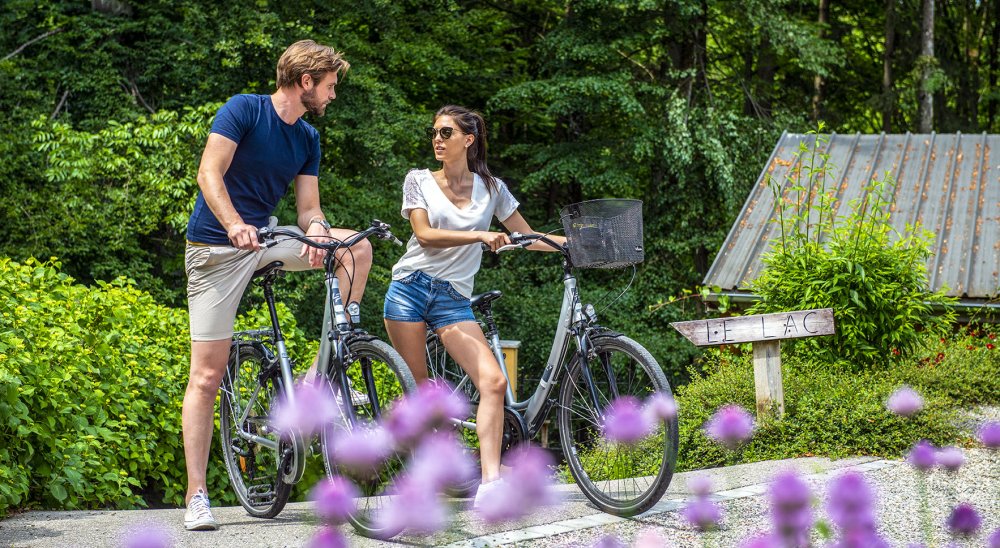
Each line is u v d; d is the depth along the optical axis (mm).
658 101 18984
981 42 25766
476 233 3809
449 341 3980
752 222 13227
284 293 13438
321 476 6062
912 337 7887
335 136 14727
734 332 6613
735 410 2650
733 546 3381
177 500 5422
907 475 5008
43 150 13383
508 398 4172
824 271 7957
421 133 15820
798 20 20547
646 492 3697
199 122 13102
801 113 20922
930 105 20938
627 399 3787
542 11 21406
